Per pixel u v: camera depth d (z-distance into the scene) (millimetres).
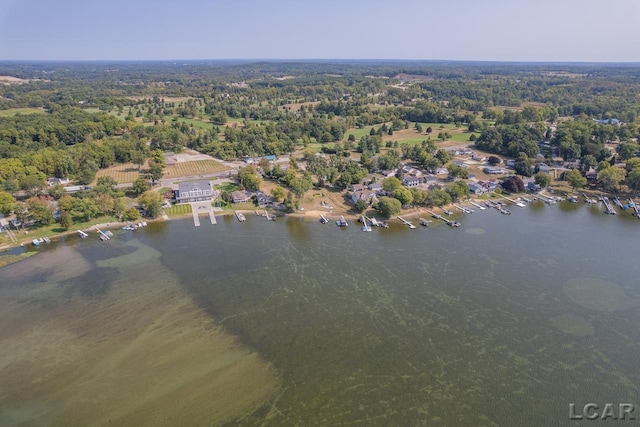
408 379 74188
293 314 93250
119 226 141875
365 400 69750
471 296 99438
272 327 88812
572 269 111188
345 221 145375
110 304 97312
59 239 132000
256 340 84812
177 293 101750
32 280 107688
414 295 100250
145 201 147875
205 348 82562
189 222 146250
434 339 84625
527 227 140250
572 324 88688
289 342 84125
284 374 75625
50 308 95938
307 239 132500
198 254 122125
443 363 77938
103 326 89500
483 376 74812
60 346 83500
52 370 77188
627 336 84875
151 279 108125
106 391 72188
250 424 65438
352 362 78500
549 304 95812
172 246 127500
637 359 78688
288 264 116062
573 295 99062
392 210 145375
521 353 80375
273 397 70562
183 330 88062
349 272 111312
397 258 118875
